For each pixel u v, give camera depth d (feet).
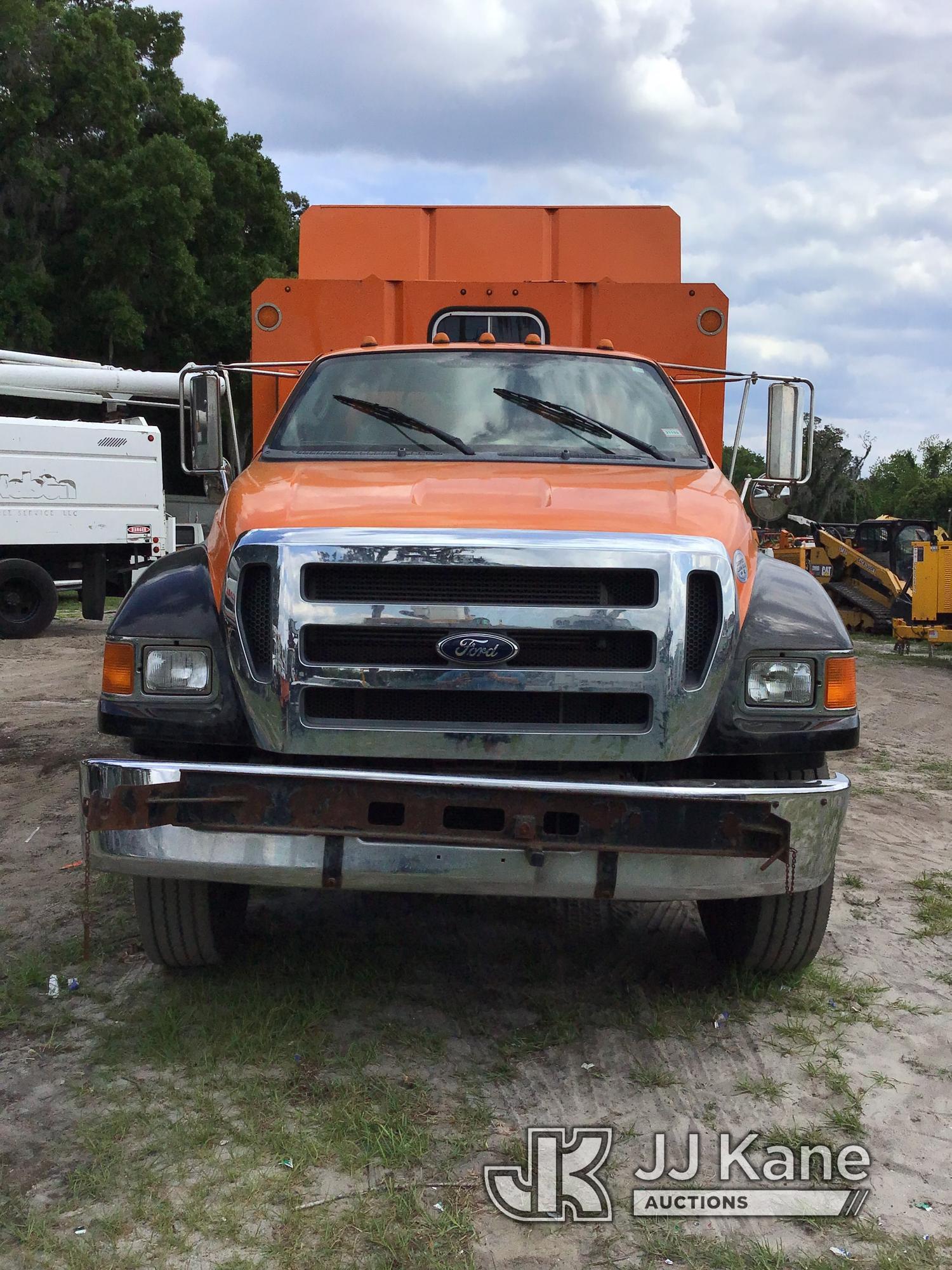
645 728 10.66
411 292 22.17
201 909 12.46
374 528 10.78
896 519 74.38
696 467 14.30
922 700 40.27
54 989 12.72
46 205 99.45
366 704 10.71
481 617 10.52
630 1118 10.50
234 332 106.73
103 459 55.67
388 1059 11.39
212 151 112.27
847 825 21.58
